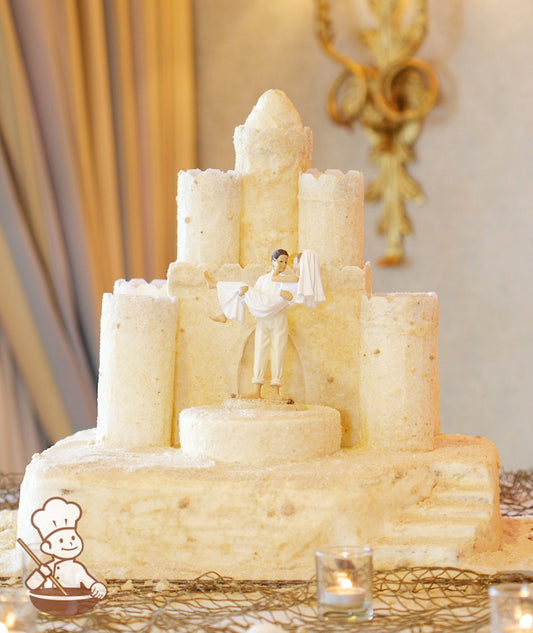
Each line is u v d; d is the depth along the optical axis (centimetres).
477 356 686
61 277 559
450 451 364
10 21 540
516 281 674
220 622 266
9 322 545
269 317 363
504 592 233
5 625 229
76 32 586
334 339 384
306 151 408
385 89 686
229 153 710
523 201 671
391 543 316
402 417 366
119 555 313
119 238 615
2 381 548
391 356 368
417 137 691
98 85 601
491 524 331
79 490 315
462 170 684
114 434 374
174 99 683
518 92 670
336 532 314
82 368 575
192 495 314
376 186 698
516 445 677
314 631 254
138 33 644
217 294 375
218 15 710
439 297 692
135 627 266
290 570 311
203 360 387
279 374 369
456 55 682
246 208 401
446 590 297
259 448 331
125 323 370
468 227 685
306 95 705
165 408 378
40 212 554
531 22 665
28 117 545
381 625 259
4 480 489
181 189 402
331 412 358
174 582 305
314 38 702
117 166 631
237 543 313
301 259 362
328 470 321
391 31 683
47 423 562
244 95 709
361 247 404
